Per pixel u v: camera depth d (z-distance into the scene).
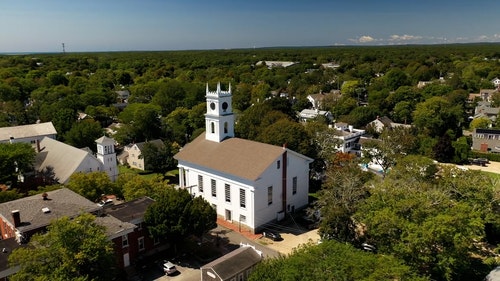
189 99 165.38
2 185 72.44
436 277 41.97
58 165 77.50
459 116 126.44
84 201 50.56
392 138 79.38
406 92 159.88
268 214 60.12
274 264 36.72
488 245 53.09
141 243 48.81
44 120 128.62
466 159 104.12
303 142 76.50
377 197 45.97
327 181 57.78
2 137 98.44
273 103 105.75
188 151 68.75
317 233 53.19
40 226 44.03
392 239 41.19
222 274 40.59
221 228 59.78
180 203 48.75
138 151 101.44
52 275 33.81
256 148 61.88
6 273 37.97
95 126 108.88
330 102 165.88
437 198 45.06
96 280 36.00
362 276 33.06
